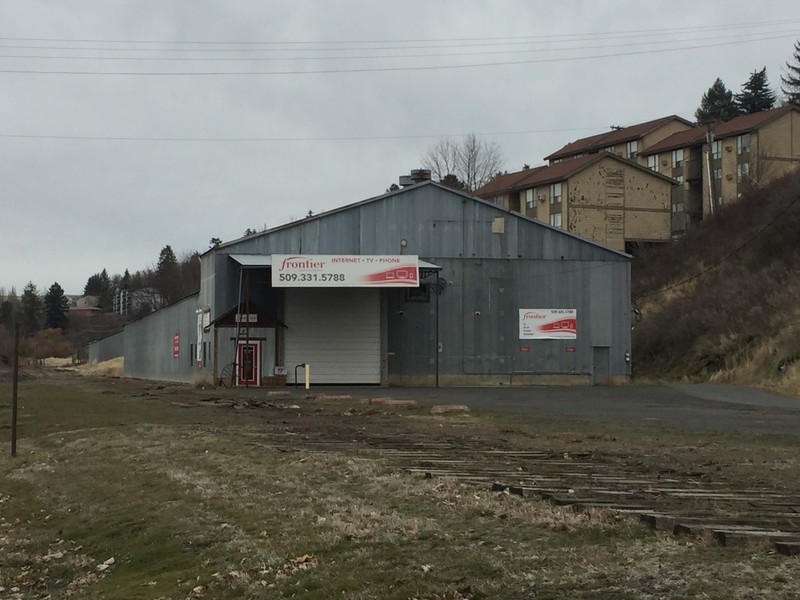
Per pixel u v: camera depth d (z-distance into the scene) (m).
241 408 25.88
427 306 44.75
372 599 6.46
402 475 11.52
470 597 6.23
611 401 30.33
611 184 70.44
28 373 60.91
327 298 43.72
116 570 9.19
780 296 44.16
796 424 20.75
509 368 45.22
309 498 10.38
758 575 6.21
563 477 11.37
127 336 74.69
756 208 54.59
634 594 5.90
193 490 11.78
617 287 46.50
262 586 7.31
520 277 45.59
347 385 43.47
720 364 44.25
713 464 12.87
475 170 89.31
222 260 42.47
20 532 11.55
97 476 14.16
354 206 44.19
